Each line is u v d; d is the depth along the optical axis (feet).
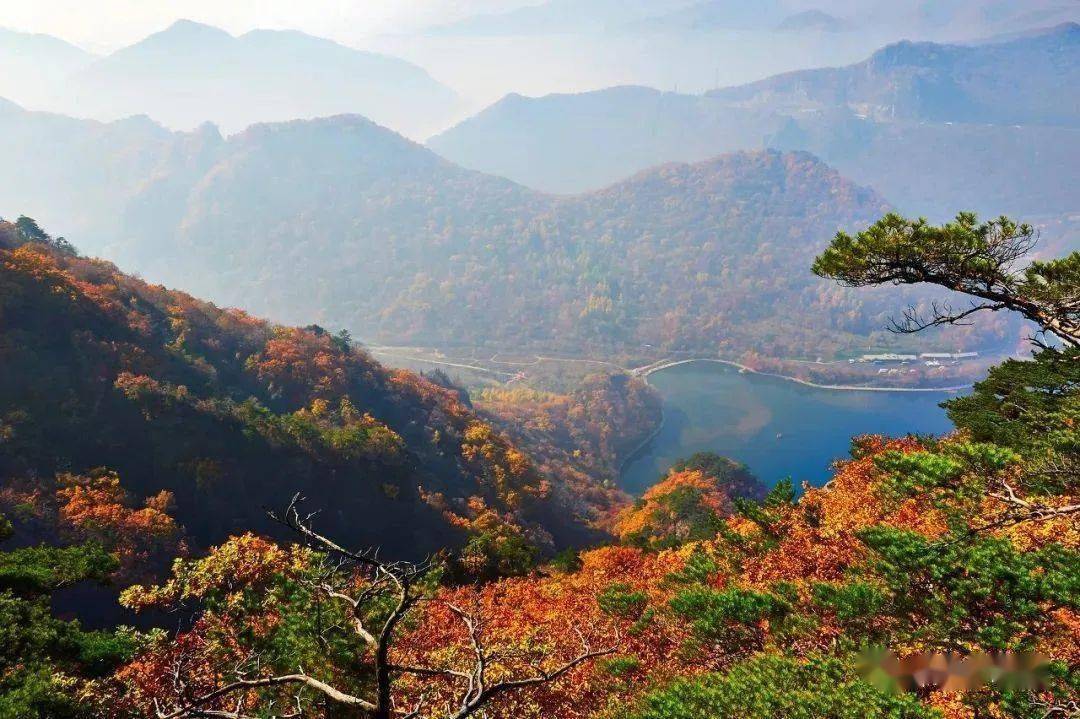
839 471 113.39
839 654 47.78
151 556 188.85
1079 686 36.60
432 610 85.25
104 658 65.05
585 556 174.81
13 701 48.55
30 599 69.36
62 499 203.31
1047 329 60.23
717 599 57.00
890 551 47.39
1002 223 60.03
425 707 49.19
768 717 38.91
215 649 44.80
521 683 31.53
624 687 59.11
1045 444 53.93
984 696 40.60
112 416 258.78
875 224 63.05
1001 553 44.57
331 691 29.50
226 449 262.88
